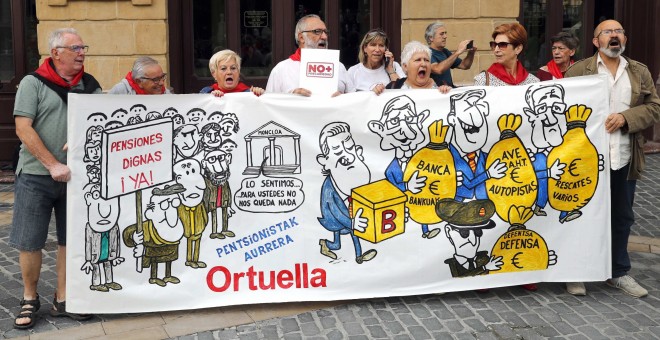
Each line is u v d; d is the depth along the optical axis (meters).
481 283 5.20
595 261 5.24
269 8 9.49
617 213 5.35
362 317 4.96
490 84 5.45
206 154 4.95
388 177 5.09
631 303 5.22
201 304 4.98
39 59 9.41
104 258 4.88
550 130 5.18
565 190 5.21
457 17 9.29
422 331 4.76
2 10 9.34
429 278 5.15
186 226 4.96
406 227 5.11
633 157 5.21
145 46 8.98
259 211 5.02
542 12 10.02
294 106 5.01
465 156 5.14
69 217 4.81
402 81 5.71
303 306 5.14
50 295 5.44
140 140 4.88
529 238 5.22
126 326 4.88
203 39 9.47
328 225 5.06
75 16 8.89
